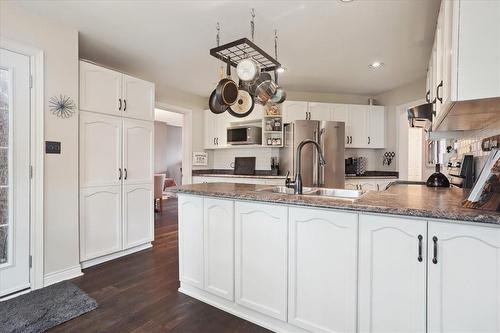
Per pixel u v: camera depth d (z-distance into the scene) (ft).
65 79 8.29
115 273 8.68
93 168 9.23
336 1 7.00
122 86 10.12
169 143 32.96
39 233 7.63
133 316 6.28
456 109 4.71
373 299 4.63
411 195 6.01
